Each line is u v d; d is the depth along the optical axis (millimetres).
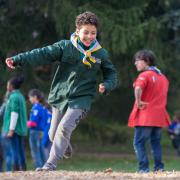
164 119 19938
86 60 14336
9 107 22703
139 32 34031
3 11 36562
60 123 14250
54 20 34594
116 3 35719
